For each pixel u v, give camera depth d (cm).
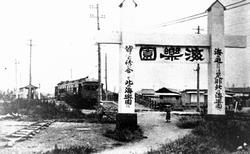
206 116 2367
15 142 1842
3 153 1529
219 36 2352
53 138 2053
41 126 2517
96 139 2075
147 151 1681
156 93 5894
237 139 1861
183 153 1577
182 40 2333
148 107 5434
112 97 5869
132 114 2245
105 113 3170
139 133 2200
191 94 5822
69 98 4906
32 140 1966
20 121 2967
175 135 2223
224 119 2314
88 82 4728
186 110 5297
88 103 4662
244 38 2378
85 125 2694
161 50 2334
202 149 1612
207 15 2425
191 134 2059
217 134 2005
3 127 2445
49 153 1534
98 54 4019
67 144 1873
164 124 2678
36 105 4016
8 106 3778
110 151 1717
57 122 2920
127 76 2255
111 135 2138
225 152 1634
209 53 2381
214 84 2336
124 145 1920
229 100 5234
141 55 2312
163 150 1614
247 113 3266
